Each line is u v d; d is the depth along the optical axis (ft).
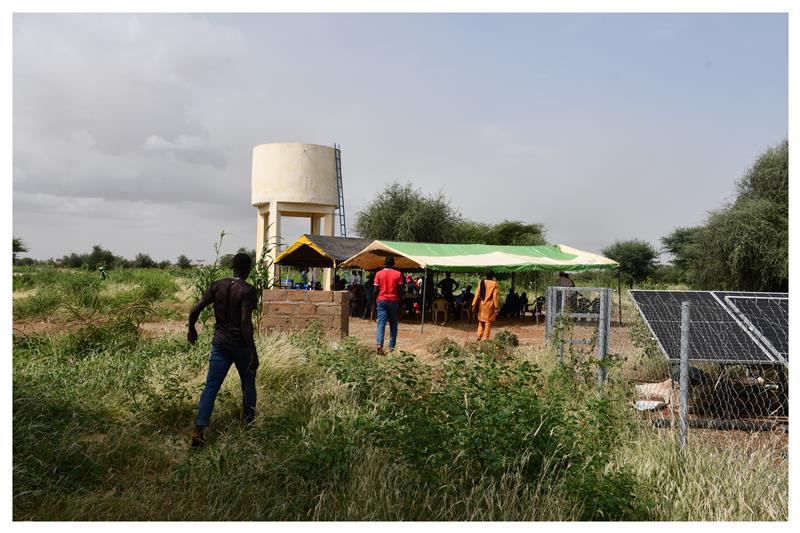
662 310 23.91
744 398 25.34
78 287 61.77
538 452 15.90
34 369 25.76
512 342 39.65
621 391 23.15
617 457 16.85
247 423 20.16
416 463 15.80
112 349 32.27
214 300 20.38
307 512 14.26
